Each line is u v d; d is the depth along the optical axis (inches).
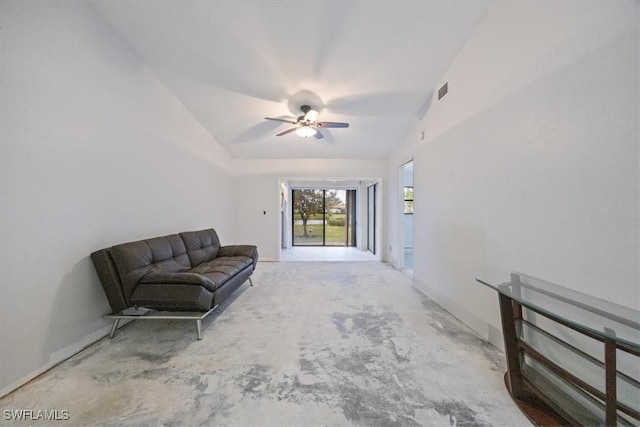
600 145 52.0
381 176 229.9
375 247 256.5
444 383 64.3
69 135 78.5
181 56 109.0
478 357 76.0
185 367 71.1
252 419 53.2
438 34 94.6
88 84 85.5
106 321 90.8
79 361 74.3
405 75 117.1
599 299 51.9
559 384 55.7
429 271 131.5
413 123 158.7
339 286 151.2
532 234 68.0
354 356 76.5
